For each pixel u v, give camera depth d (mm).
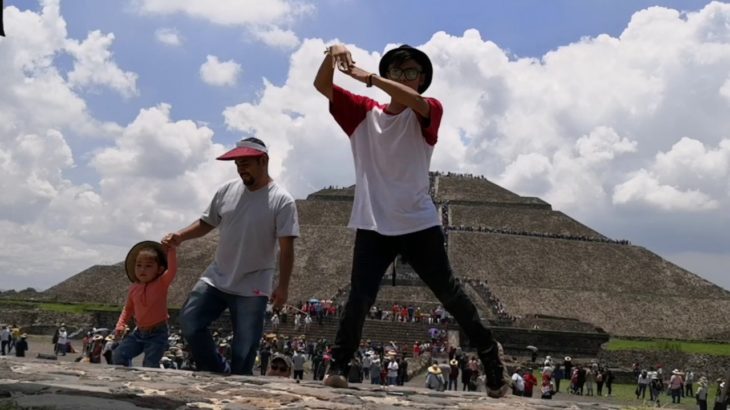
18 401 5055
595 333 56250
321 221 99625
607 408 7238
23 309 57875
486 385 7516
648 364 52531
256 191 8953
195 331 8914
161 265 9312
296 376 25938
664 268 88125
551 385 29453
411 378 38281
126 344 9172
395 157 7047
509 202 108188
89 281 77375
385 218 7059
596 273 85500
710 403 37625
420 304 68500
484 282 78000
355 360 24672
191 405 5473
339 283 80188
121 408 5035
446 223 99188
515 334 56250
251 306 8844
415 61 7328
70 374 7000
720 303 77688
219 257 9031
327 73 7051
